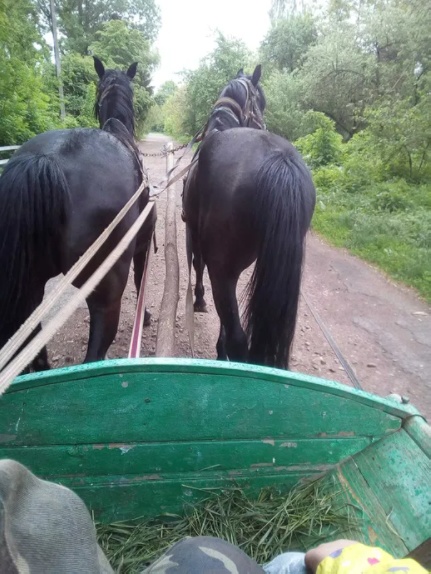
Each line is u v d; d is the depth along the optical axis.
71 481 1.78
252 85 4.27
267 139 2.84
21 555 0.68
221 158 2.77
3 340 2.38
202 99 23.09
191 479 1.86
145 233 3.55
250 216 2.64
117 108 3.87
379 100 14.20
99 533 1.81
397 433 1.85
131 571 1.70
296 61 24.66
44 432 1.67
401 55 13.70
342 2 19.70
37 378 1.58
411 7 14.09
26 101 12.29
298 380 1.74
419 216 8.39
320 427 1.83
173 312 3.27
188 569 0.98
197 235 3.35
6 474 0.72
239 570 0.99
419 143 10.44
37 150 2.57
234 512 1.86
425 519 1.60
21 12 11.61
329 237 8.27
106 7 35.62
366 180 10.95
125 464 1.79
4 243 2.27
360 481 1.83
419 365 4.26
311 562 1.15
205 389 1.71
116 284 2.67
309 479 1.92
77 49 26.94
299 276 2.52
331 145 13.33
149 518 1.87
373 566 0.93
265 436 1.82
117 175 2.65
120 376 1.64
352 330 4.88
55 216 2.33
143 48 23.47
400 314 5.33
